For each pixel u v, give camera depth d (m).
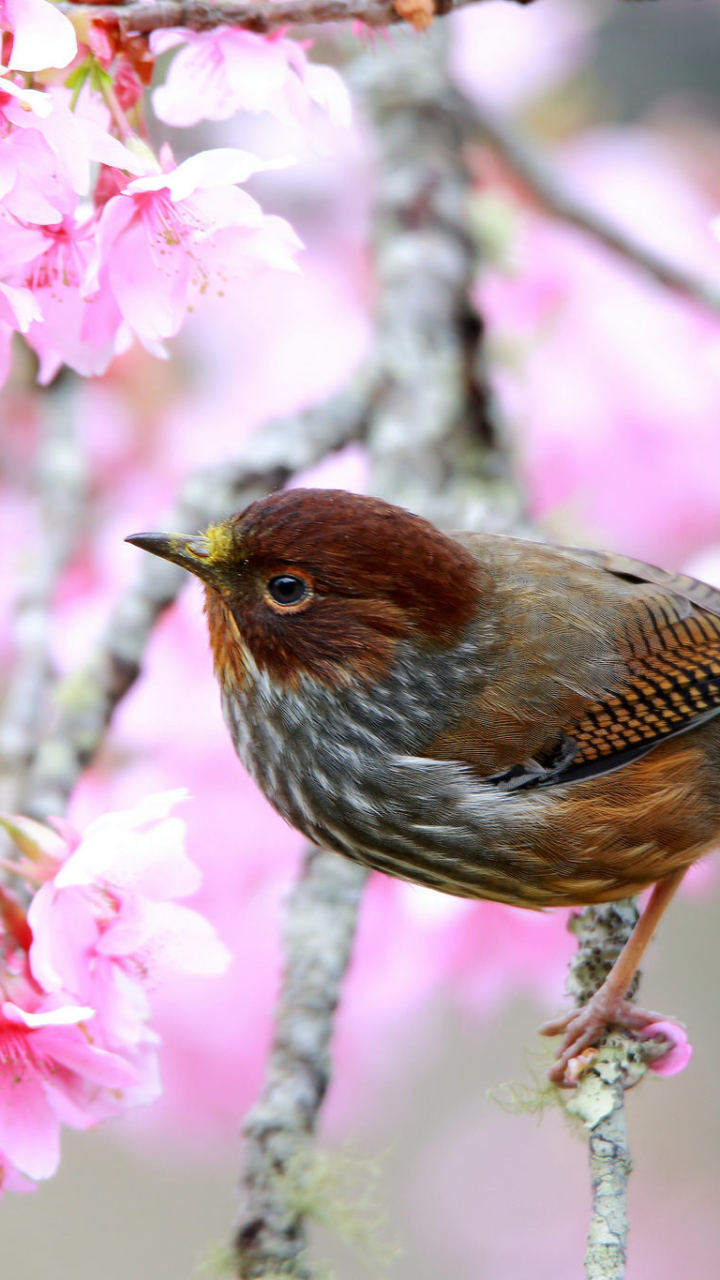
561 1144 15.16
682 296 11.91
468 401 10.68
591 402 12.09
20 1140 6.46
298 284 12.34
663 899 8.14
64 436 11.16
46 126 5.96
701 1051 16.00
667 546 12.36
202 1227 16.47
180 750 11.12
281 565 7.51
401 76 11.49
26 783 8.72
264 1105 7.60
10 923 6.48
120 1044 6.57
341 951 8.07
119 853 6.27
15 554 12.21
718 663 8.09
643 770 7.85
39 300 6.84
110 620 9.09
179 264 6.60
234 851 11.16
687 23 13.56
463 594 7.73
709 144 12.76
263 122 12.70
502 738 7.72
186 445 12.12
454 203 11.20
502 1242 14.98
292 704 7.73
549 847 7.75
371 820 7.82
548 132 12.88
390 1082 14.41
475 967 11.39
